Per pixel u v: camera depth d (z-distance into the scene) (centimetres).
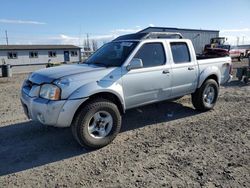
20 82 1603
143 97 526
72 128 442
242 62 2755
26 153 448
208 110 686
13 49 4253
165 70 554
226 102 791
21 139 509
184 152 439
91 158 425
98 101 454
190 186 338
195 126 570
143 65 523
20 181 361
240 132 530
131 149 455
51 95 422
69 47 4947
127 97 499
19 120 628
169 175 366
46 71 483
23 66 3878
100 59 546
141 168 388
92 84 443
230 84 1162
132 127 567
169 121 607
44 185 350
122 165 399
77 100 424
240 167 385
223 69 705
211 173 369
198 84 638
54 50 4716
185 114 660
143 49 526
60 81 425
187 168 385
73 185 348
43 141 498
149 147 462
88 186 345
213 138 499
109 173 376
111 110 464
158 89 549
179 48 598
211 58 688
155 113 666
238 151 440
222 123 588
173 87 579
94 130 457
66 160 420
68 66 521
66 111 421
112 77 472
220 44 3234
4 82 1633
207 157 419
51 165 405
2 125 592
